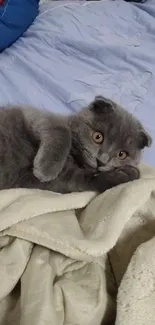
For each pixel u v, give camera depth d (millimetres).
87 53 580
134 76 552
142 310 269
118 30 628
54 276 292
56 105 501
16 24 589
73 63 565
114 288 308
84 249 281
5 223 287
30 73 540
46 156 334
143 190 322
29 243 297
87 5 672
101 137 365
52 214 313
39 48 579
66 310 272
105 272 312
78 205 328
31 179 343
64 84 525
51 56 571
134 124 380
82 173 355
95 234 301
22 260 289
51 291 274
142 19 646
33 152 342
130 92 525
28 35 607
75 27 617
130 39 613
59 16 635
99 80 542
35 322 253
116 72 558
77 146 363
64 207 315
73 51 580
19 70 546
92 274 295
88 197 343
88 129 365
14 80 526
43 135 342
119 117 373
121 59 574
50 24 622
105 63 570
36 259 292
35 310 260
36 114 355
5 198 310
